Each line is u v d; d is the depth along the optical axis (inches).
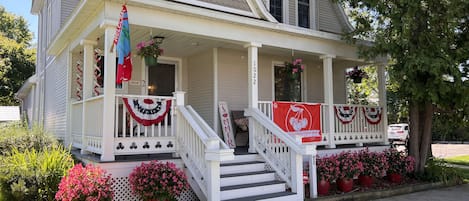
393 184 340.2
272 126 281.9
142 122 242.2
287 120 323.9
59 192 203.5
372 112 399.5
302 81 440.8
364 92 911.7
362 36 371.2
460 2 312.0
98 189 201.0
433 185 352.5
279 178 275.3
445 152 754.8
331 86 360.8
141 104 243.4
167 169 220.1
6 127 442.9
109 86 232.8
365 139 387.5
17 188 217.6
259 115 295.4
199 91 376.5
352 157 311.4
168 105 255.4
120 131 319.9
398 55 332.8
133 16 246.8
